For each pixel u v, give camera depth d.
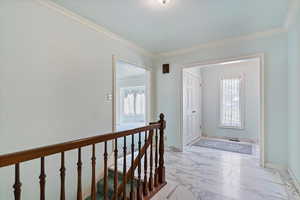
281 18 2.18
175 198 1.82
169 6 1.93
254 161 2.95
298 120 1.92
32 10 1.76
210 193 1.91
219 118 4.96
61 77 2.03
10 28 1.60
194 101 4.60
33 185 1.79
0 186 1.57
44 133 1.86
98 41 2.51
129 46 3.14
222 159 3.08
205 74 5.22
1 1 1.54
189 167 2.70
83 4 1.90
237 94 4.71
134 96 8.18
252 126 4.46
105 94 2.63
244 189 2.00
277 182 2.15
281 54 2.47
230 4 1.88
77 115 2.21
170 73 3.71
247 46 2.77
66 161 2.10
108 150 2.71
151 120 3.83
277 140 2.52
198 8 1.96
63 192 1.06
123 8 1.98
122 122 8.09
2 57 1.55
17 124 1.65
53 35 1.94
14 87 1.63
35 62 1.78
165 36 2.81
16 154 0.84
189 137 4.21
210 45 3.13
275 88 2.52
